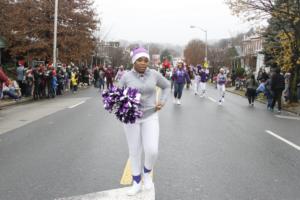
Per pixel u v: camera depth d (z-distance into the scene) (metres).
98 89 33.19
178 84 19.44
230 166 7.44
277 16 22.14
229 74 49.75
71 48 34.62
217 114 15.94
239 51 72.06
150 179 5.83
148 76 5.62
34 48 33.59
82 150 8.62
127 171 6.92
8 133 10.80
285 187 6.22
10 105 18.67
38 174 6.75
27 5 34.25
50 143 9.38
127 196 5.64
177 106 18.55
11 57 37.66
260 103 22.89
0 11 35.56
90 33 36.44
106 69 30.84
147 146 5.58
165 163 7.53
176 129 11.65
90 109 16.91
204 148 9.02
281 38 24.00
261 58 47.69
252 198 5.67
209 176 6.72
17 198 5.58
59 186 6.10
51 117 14.20
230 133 11.27
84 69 36.91
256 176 6.80
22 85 21.88
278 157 8.35
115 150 8.63
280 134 11.45
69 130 11.30
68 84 30.12
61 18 34.47
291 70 21.94
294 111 18.33
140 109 5.54
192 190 5.95
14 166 7.27
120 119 5.48
